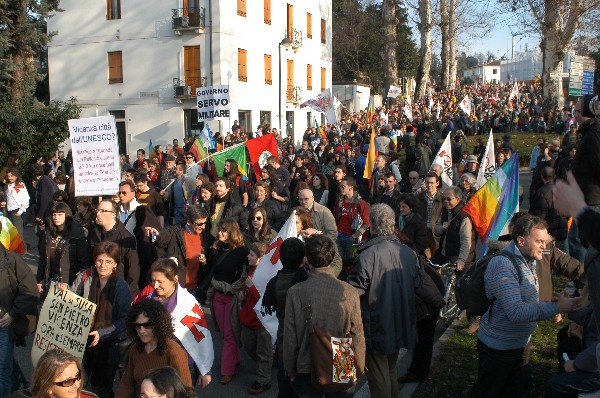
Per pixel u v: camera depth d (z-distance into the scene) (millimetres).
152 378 3270
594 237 2709
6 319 5211
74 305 4824
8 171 12125
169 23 30734
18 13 20594
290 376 4418
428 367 5879
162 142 31469
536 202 8805
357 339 4316
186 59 30875
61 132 19672
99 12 31953
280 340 5055
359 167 14195
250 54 33531
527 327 4375
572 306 3939
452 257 7559
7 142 19062
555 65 26281
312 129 29031
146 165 16000
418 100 42188
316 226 7996
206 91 19172
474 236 7395
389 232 5070
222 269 6422
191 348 4773
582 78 10781
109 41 31953
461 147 19375
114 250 5094
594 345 3902
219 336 7848
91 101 32625
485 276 4371
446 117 30375
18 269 5312
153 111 31516
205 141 19453
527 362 4574
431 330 5820
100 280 5176
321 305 4273
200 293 6754
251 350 6141
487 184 7223
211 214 8945
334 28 63625
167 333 4129
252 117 33875
